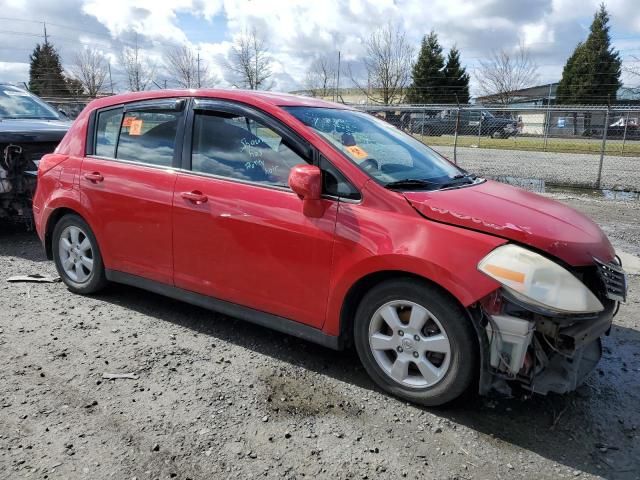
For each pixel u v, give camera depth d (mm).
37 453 2697
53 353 3758
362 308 3326
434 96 51844
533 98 48812
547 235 2938
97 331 4141
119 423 2971
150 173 4133
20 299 4750
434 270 2934
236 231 3670
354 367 3697
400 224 3111
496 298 2838
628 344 4230
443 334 3031
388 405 3236
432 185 3510
